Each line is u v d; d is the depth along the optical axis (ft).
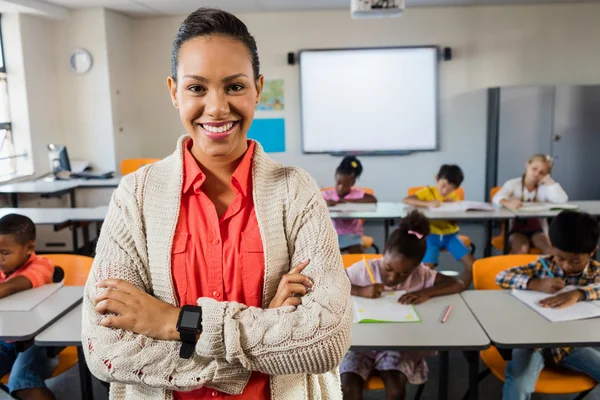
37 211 14.05
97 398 8.13
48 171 19.08
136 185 2.95
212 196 2.91
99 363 2.66
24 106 17.88
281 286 2.80
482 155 21.09
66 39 19.06
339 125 21.04
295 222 2.94
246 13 20.48
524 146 19.63
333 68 20.68
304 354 2.60
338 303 2.74
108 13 19.03
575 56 20.42
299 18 20.51
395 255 7.04
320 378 3.15
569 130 19.49
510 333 6.01
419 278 7.53
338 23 20.51
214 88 2.61
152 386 2.65
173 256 2.79
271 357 2.60
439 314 6.60
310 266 2.87
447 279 7.48
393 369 6.68
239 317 2.62
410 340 5.85
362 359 6.81
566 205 13.41
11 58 17.58
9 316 6.35
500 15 20.20
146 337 2.68
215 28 2.60
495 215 12.51
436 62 20.49
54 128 19.43
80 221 13.17
